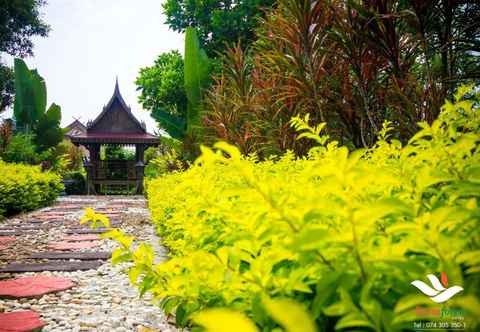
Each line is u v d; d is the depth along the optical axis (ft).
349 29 13.07
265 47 19.26
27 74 61.93
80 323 8.47
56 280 11.82
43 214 31.12
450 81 10.98
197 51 38.40
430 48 12.85
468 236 2.50
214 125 23.59
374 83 13.52
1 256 15.44
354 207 2.35
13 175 30.12
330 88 14.65
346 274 2.35
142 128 72.43
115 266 13.71
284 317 1.78
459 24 12.63
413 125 11.26
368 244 2.48
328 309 2.30
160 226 16.38
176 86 63.67
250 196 2.90
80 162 82.74
